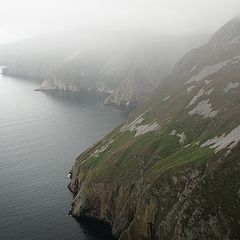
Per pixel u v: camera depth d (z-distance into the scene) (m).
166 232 90.88
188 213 85.94
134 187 107.88
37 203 123.88
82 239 104.12
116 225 107.06
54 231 107.94
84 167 136.25
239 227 77.88
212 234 81.12
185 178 94.75
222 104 130.12
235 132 99.75
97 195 118.88
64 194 130.75
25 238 104.31
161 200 95.62
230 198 81.69
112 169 122.44
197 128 124.75
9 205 122.31
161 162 110.12
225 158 88.25
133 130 154.50
